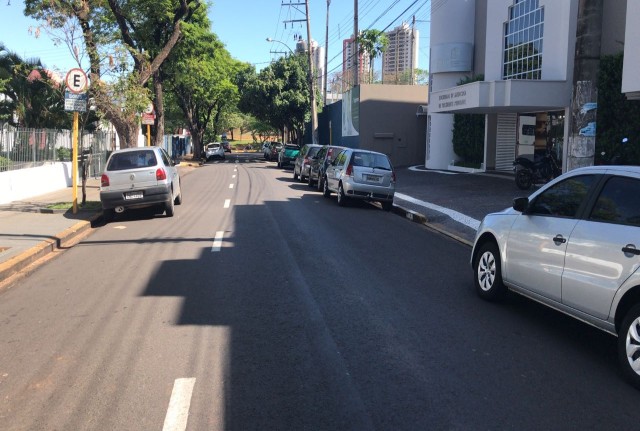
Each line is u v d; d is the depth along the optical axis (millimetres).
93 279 8188
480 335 5848
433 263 9344
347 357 5211
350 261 9328
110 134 27609
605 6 18562
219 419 4074
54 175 20172
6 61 22734
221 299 7066
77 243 11195
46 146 20016
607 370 5004
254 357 5207
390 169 16781
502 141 26562
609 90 17656
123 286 7754
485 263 7141
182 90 46312
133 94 17219
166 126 73500
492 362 5133
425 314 6535
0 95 24375
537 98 20094
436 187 21781
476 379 4758
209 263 9094
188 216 14711
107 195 13719
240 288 7574
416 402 4328
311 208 16453
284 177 30094
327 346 5484
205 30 30719
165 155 15430
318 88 59094
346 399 4375
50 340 5707
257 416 4117
